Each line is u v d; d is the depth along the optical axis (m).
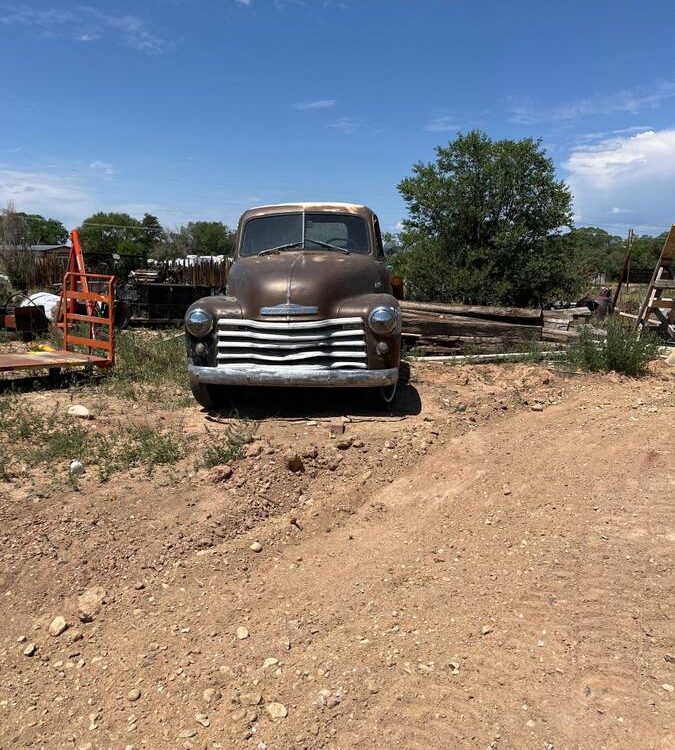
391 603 3.21
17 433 5.33
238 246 7.18
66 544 3.62
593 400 6.84
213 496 4.20
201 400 6.16
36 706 2.62
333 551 3.78
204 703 2.59
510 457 5.15
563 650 2.81
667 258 9.95
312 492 4.48
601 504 4.25
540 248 13.57
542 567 3.50
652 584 3.29
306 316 5.57
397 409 6.36
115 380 7.59
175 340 9.75
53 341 10.23
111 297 7.95
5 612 3.17
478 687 2.61
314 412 6.18
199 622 3.09
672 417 6.05
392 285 8.62
